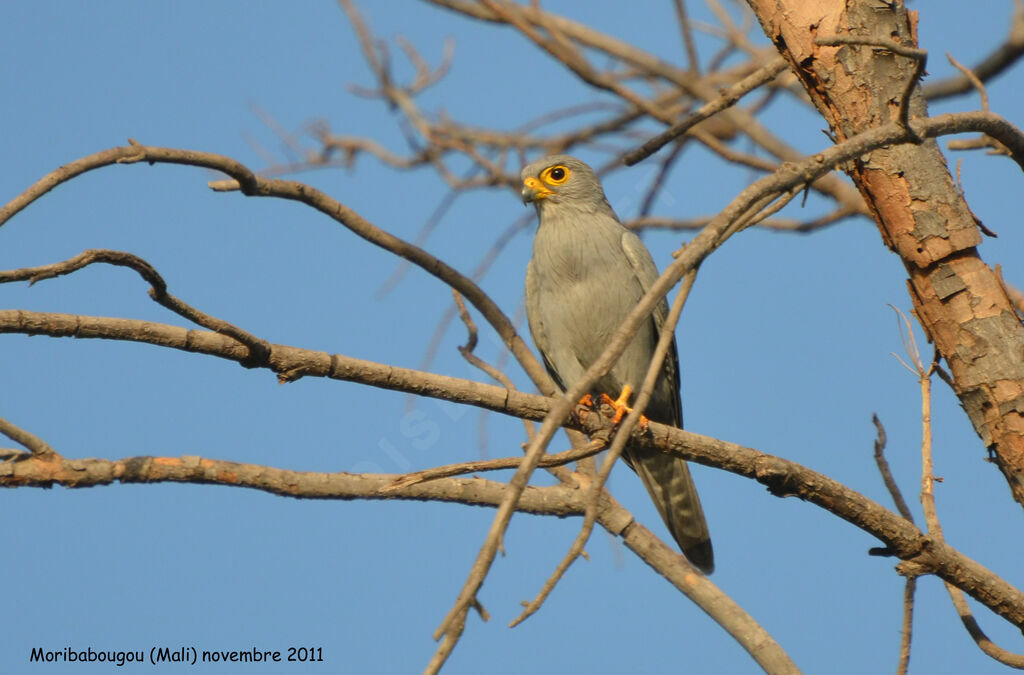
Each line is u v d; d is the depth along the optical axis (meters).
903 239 6.39
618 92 10.86
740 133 12.42
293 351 6.52
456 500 7.88
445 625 4.03
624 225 10.99
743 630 7.73
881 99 6.38
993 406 6.13
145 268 5.96
